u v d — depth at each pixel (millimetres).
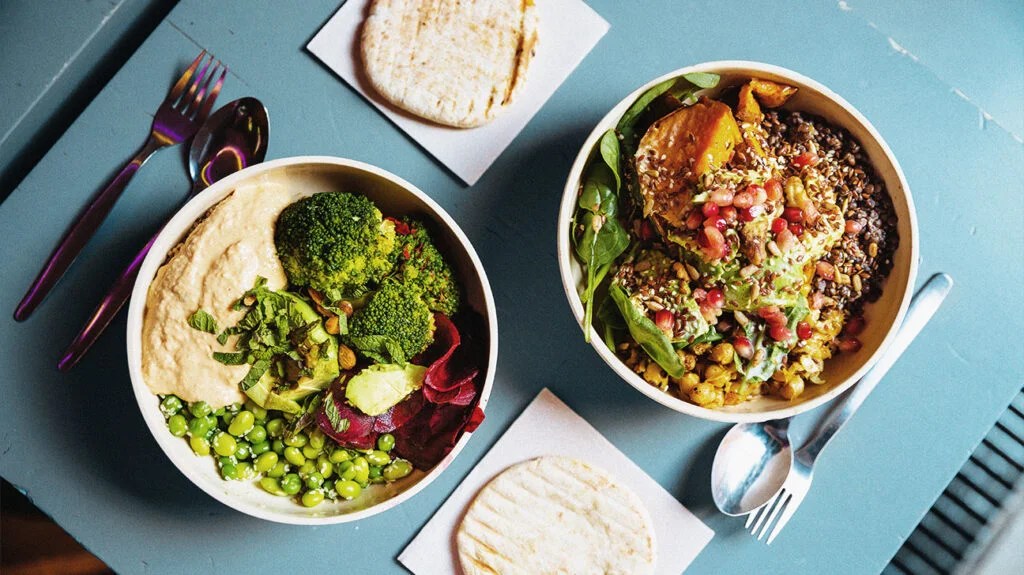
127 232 726
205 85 728
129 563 722
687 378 683
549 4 739
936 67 849
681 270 673
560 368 740
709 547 739
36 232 721
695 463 739
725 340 687
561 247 670
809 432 742
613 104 741
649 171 672
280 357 666
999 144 751
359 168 664
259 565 728
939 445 747
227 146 723
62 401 723
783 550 741
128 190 725
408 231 685
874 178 692
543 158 739
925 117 751
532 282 740
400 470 692
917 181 750
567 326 740
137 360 652
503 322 739
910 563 814
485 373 679
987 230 750
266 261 664
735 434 734
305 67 736
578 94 741
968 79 850
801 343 683
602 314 697
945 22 849
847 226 687
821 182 690
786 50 750
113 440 724
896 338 737
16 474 718
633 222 695
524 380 739
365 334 658
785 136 699
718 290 672
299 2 736
